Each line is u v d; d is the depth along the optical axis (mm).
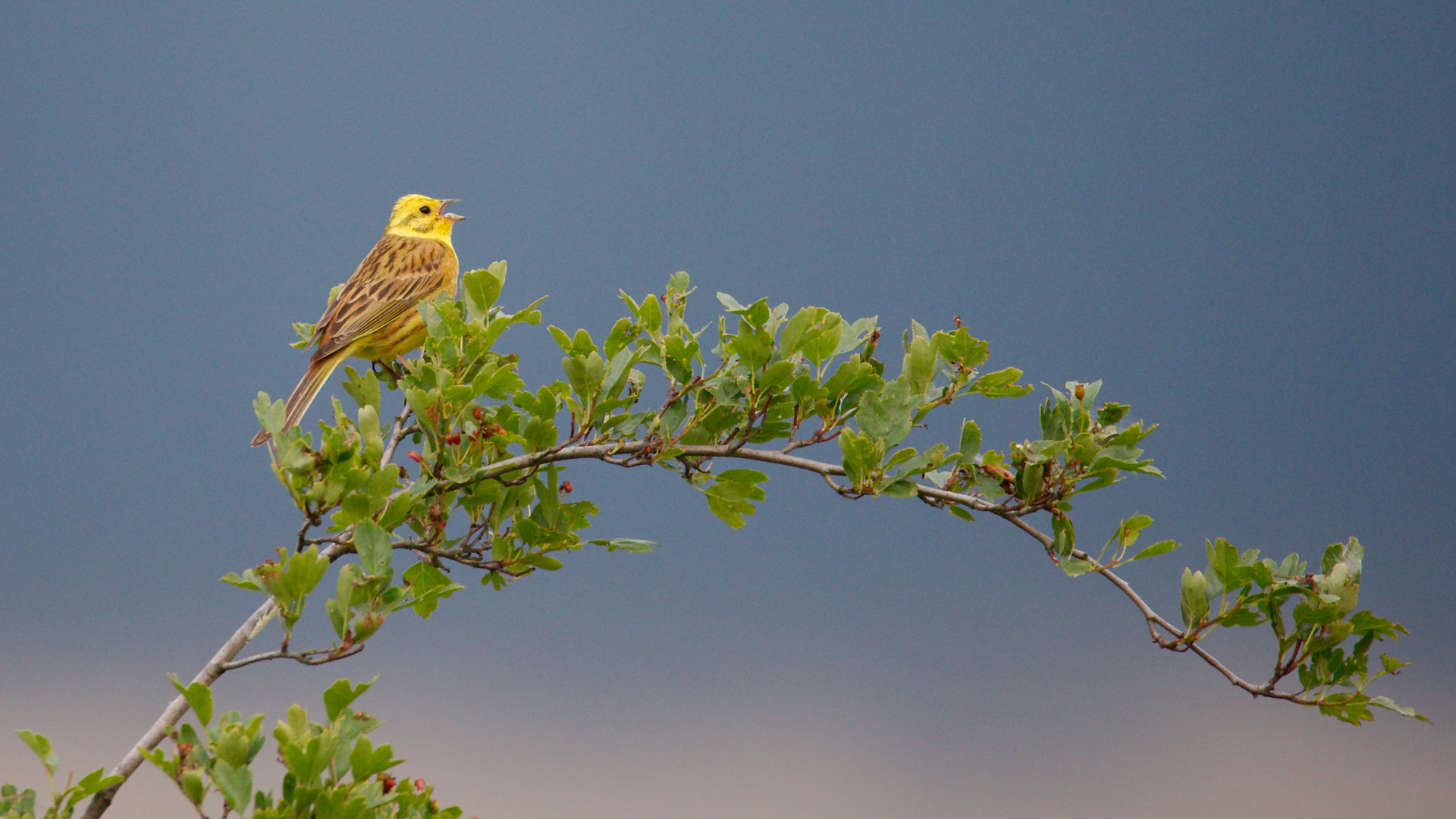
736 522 6539
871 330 6770
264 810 4238
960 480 6301
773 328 6445
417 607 5004
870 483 6004
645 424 6367
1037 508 6059
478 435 6098
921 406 6336
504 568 6230
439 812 5102
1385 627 5633
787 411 6320
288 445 5227
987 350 6352
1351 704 5602
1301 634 5656
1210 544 5777
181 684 4309
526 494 6246
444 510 6191
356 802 4344
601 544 6207
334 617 4855
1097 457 5918
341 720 4684
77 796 4535
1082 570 5855
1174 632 5801
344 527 5281
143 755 4391
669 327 6305
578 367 6043
